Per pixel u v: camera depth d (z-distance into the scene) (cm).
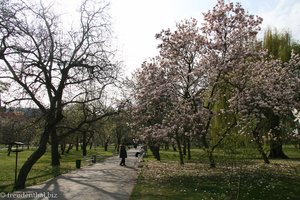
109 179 2233
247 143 1552
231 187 1827
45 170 2866
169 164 3388
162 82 2703
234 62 2619
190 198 1548
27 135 4428
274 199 1595
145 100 2745
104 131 6794
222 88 2942
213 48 2638
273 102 2675
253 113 2628
